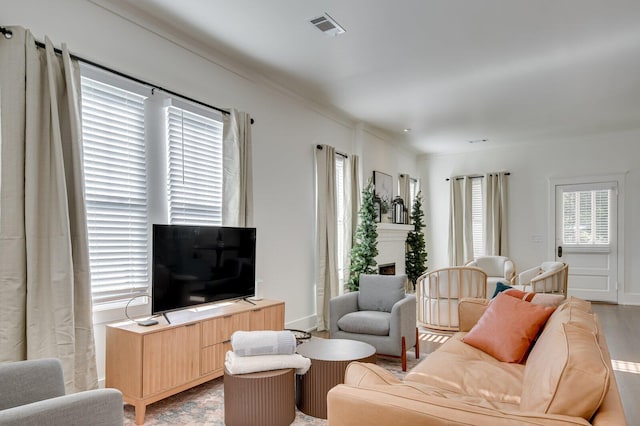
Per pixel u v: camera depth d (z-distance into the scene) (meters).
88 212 2.87
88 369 2.62
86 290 2.64
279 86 4.66
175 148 3.51
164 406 2.87
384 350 3.64
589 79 4.52
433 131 6.83
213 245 3.43
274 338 2.61
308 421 2.62
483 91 4.91
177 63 3.50
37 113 2.44
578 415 1.16
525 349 2.48
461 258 8.18
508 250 7.81
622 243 6.97
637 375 3.51
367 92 4.93
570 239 7.37
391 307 4.04
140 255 3.21
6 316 2.30
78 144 2.64
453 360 2.42
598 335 1.84
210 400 2.97
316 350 2.91
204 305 3.33
